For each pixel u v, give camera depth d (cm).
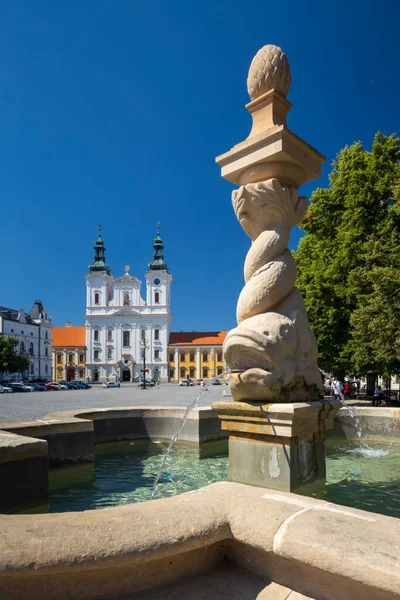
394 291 1425
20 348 8569
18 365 6506
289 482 383
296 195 451
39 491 462
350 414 796
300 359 423
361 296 1588
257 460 407
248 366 415
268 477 398
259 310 427
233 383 422
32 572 157
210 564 192
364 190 1828
